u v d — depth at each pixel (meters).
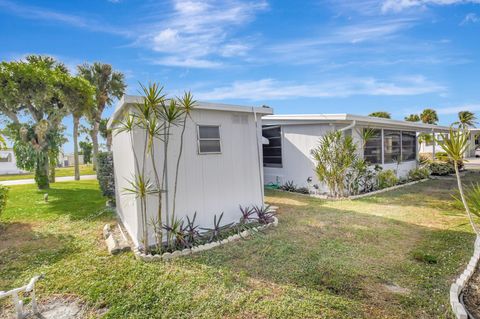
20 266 4.34
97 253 4.77
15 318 3.04
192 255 4.52
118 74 19.94
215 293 3.34
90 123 19.70
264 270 3.92
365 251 4.54
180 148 4.93
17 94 13.45
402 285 3.46
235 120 6.18
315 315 2.88
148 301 3.22
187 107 4.62
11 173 31.23
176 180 4.78
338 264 4.06
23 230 6.31
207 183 5.68
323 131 10.04
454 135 3.65
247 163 6.39
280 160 11.68
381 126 11.43
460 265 3.94
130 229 5.55
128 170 5.40
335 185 9.38
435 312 2.89
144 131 4.88
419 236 5.25
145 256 4.37
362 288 3.40
